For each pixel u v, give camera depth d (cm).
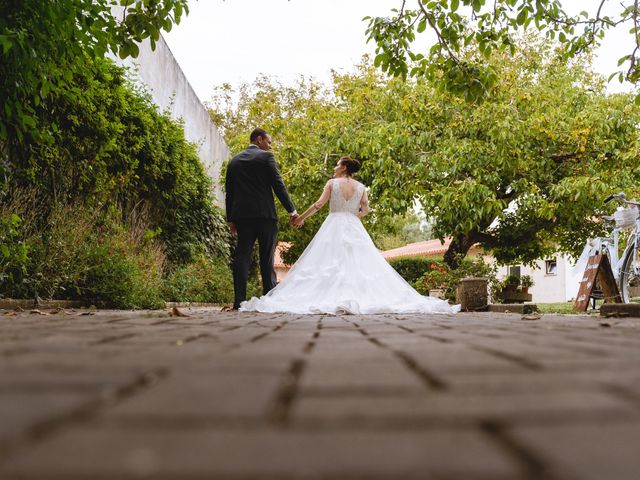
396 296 660
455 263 1534
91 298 697
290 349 198
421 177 1274
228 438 75
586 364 156
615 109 1319
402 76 652
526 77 1449
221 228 1337
